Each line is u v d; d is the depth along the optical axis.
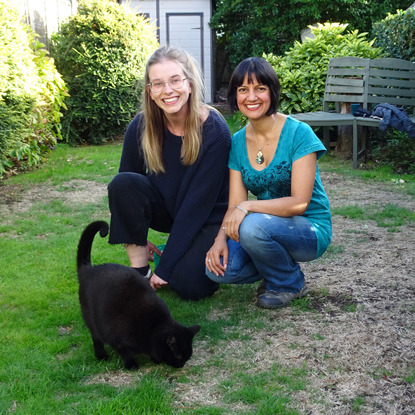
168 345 2.47
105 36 9.05
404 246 4.16
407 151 6.90
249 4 14.13
